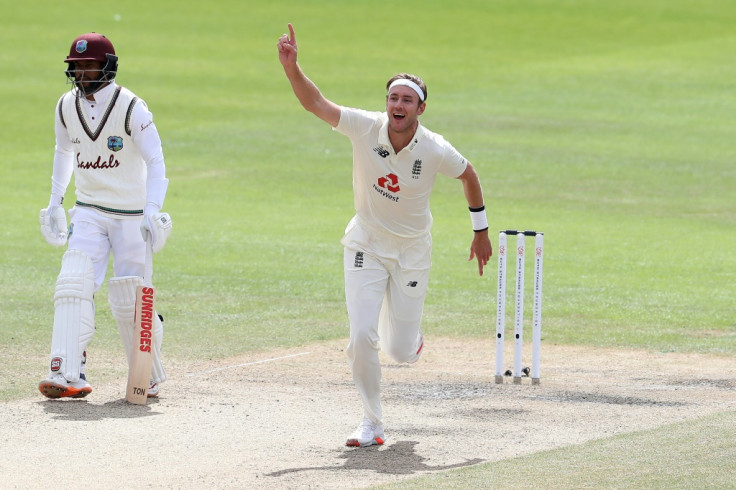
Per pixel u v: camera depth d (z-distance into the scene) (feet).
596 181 246.68
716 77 385.09
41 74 358.84
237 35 437.17
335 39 435.94
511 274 157.07
